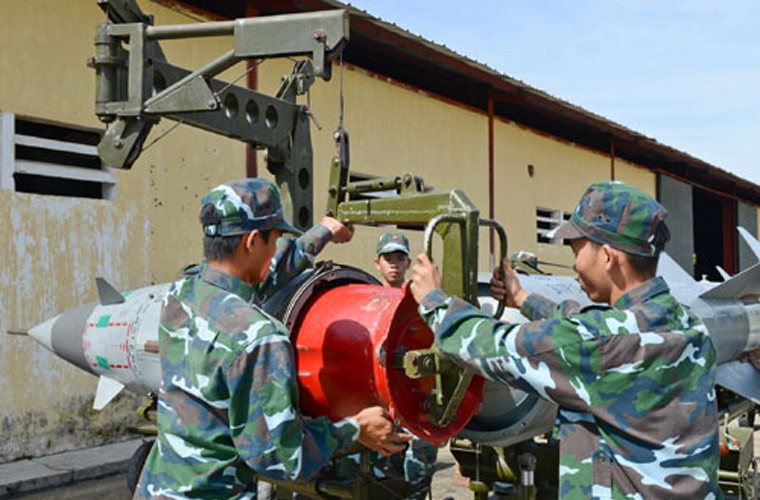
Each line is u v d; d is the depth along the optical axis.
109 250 7.38
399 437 2.45
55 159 8.76
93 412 7.22
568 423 2.11
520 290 2.76
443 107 11.87
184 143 8.08
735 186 22.98
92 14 7.28
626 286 2.17
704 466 2.00
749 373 5.40
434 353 2.36
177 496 2.20
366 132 10.38
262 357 2.14
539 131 14.22
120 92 3.37
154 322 4.79
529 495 3.81
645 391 1.99
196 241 8.18
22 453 6.68
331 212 3.15
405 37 9.92
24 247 6.72
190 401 2.23
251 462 2.13
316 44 3.04
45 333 5.56
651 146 16.64
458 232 2.48
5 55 6.61
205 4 9.03
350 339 2.61
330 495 3.20
